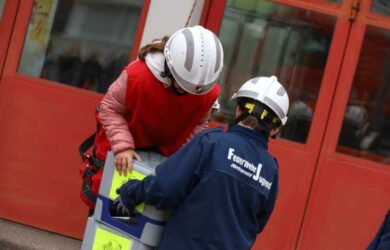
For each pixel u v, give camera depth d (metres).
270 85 7.12
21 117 11.47
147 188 6.75
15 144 11.48
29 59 11.52
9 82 11.48
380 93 11.41
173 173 6.67
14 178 11.48
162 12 11.23
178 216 6.76
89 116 11.45
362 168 11.35
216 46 7.36
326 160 11.38
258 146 6.98
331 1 11.42
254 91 7.04
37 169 11.46
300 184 11.38
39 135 11.45
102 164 8.05
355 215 11.35
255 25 11.53
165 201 6.70
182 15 11.21
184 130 8.03
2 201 11.48
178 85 7.51
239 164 6.79
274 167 7.10
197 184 6.73
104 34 11.53
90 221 7.46
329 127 11.40
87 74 11.53
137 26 11.41
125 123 7.81
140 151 8.05
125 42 11.47
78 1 11.55
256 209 6.94
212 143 6.79
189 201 6.73
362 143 11.41
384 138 11.41
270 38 11.53
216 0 11.45
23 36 11.51
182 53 7.27
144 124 7.86
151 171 7.25
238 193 6.78
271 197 7.13
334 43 11.42
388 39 11.38
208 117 8.09
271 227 11.37
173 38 7.44
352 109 11.43
